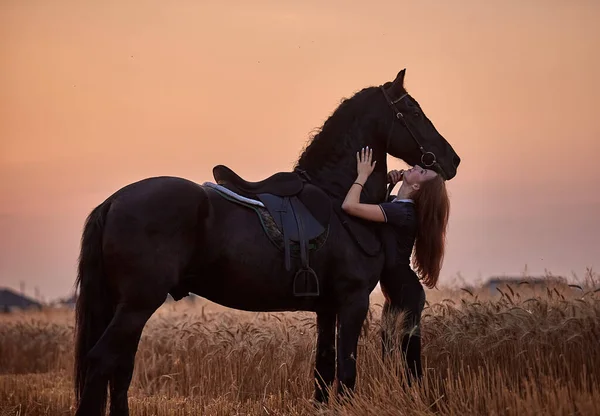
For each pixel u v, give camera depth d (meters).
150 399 10.77
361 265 8.45
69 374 14.54
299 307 8.48
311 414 8.55
